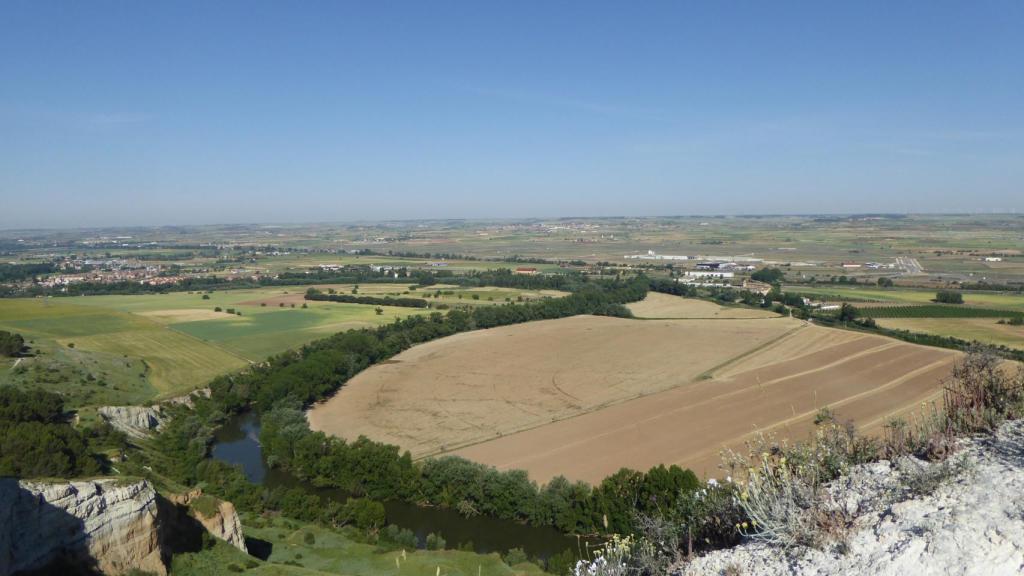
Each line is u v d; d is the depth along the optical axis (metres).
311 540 47.34
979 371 17.06
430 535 47.59
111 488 37.38
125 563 36.25
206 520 43.72
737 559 13.39
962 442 14.81
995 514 11.41
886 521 12.40
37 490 33.94
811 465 14.89
